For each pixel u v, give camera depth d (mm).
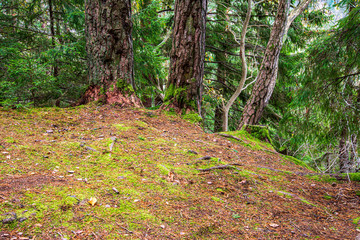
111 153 3293
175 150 3922
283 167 4277
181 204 2352
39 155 2936
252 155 4613
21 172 2477
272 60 7496
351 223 2418
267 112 11875
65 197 2088
